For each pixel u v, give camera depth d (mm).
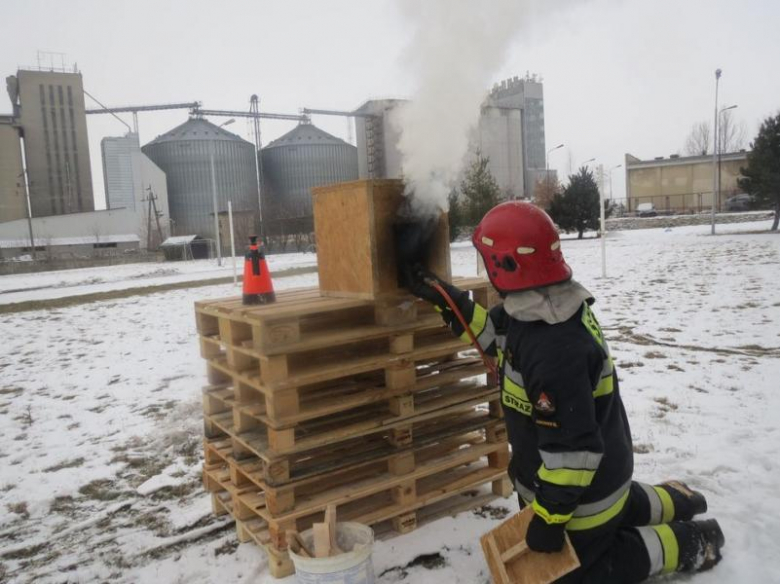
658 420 4715
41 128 88750
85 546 3443
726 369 6102
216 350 3424
